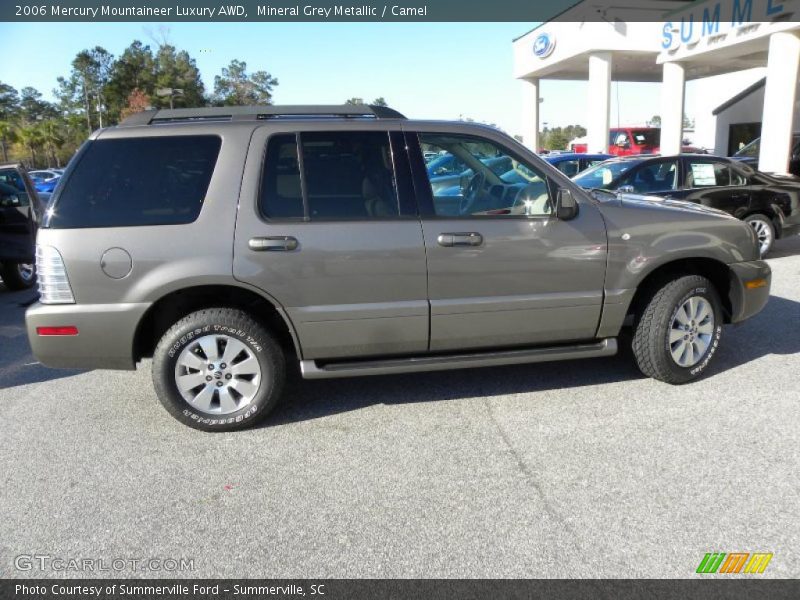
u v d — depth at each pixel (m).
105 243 3.56
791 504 2.93
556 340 4.16
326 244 3.69
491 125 4.06
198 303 3.89
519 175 4.03
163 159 3.68
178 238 3.60
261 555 2.69
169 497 3.16
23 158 71.56
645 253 4.09
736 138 24.39
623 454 3.45
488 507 2.99
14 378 5.00
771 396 4.14
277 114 3.95
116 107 80.56
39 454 3.65
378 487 3.20
